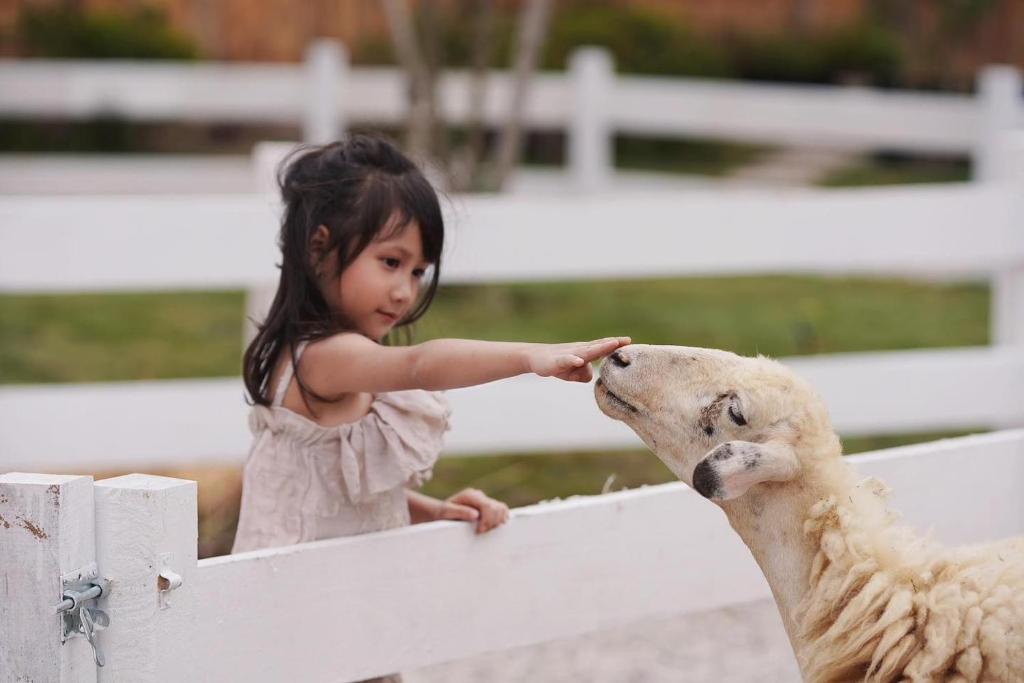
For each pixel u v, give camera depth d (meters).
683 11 23.27
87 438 5.94
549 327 10.96
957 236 6.37
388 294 3.69
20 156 18.02
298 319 3.66
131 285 5.80
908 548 3.23
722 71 22.06
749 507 3.34
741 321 11.60
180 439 5.99
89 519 2.80
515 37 20.92
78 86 14.56
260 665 3.18
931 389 6.47
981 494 4.39
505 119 14.88
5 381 9.30
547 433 6.12
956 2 22.39
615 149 20.98
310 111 14.68
